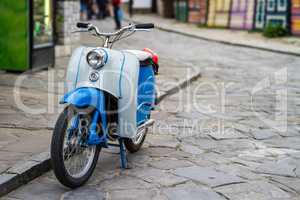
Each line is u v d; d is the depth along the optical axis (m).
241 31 27.78
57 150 4.90
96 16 33.62
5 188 4.96
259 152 6.63
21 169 5.26
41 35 11.77
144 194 5.13
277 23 25.22
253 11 27.27
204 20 31.69
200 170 5.86
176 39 23.88
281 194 5.20
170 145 6.87
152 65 6.39
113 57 5.48
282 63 16.22
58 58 13.91
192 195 5.12
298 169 5.97
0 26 11.14
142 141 6.62
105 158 6.24
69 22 14.59
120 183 5.41
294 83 12.25
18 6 11.00
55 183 5.34
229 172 5.81
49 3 11.95
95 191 5.18
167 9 38.59
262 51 19.81
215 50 19.70
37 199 4.93
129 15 38.78
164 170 5.84
